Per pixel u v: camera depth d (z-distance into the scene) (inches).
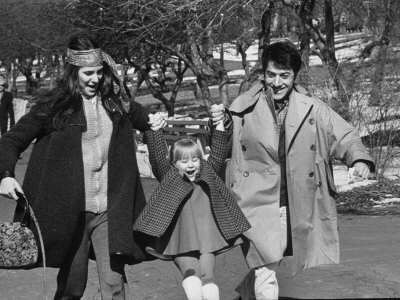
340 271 253.9
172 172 186.4
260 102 191.0
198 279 179.5
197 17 607.2
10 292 251.8
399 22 588.4
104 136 184.5
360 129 480.7
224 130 190.7
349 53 748.6
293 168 187.8
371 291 227.8
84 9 761.6
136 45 786.8
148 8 640.4
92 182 183.0
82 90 185.2
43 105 183.9
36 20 1071.6
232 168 193.8
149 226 181.3
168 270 275.4
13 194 179.6
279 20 765.9
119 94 189.6
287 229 191.0
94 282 260.8
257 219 190.5
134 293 245.9
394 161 489.7
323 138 189.5
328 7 641.6
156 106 1434.5
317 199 191.3
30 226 183.9
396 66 508.4
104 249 183.0
